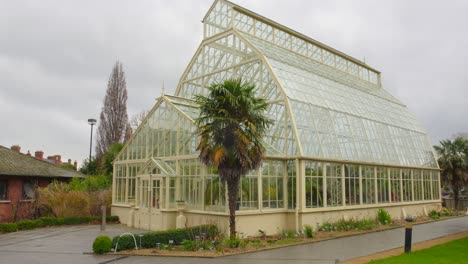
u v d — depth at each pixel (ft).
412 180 118.42
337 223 81.46
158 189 79.51
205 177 72.74
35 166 107.96
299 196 75.51
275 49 102.37
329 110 92.84
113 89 189.16
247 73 91.81
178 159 79.46
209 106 60.34
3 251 57.11
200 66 105.81
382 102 129.90
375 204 98.02
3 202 95.09
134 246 57.11
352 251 57.26
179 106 83.71
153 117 88.79
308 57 117.19
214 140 59.93
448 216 120.57
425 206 123.13
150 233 58.75
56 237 71.77
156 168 81.51
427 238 72.08
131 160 93.04
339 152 88.48
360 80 139.13
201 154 60.29
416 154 125.59
